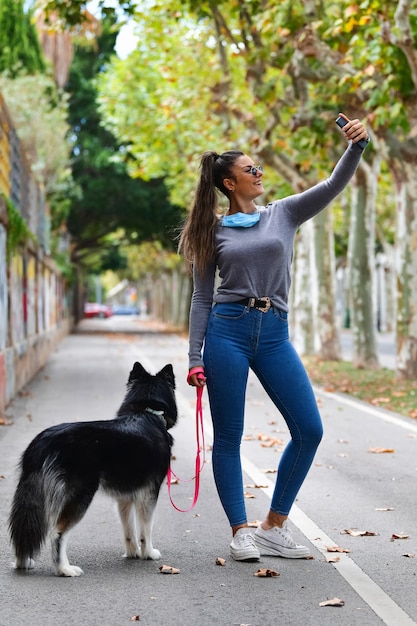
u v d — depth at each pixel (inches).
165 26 934.4
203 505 296.4
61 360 1040.8
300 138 683.4
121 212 1929.1
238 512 227.6
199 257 223.8
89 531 259.1
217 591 201.9
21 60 1432.1
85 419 512.4
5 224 613.3
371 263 837.2
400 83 570.9
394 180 707.4
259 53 673.0
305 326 1051.9
